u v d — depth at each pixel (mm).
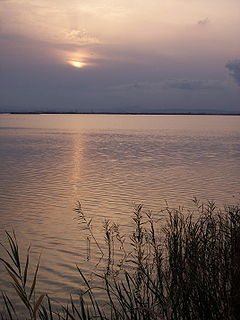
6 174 28375
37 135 83312
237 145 57844
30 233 13742
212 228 8273
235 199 19453
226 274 5461
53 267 10617
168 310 4887
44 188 22672
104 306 8133
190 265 5961
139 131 108375
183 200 19297
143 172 29609
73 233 13641
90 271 10227
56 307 8359
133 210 17031
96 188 22703
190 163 35750
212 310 4949
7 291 9258
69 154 44438
